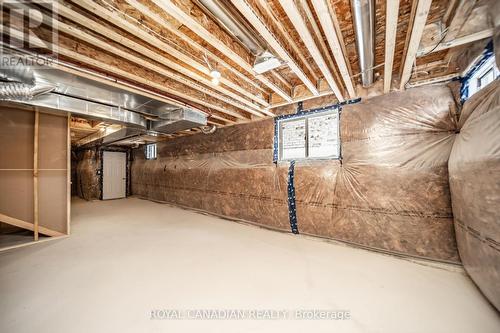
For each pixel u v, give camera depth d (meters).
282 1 1.17
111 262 2.28
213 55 1.88
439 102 2.18
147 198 7.02
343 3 1.51
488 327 1.32
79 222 4.06
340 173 2.79
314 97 2.79
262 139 3.69
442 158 2.13
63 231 3.23
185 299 1.63
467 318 1.40
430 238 2.16
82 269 2.12
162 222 4.04
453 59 2.08
